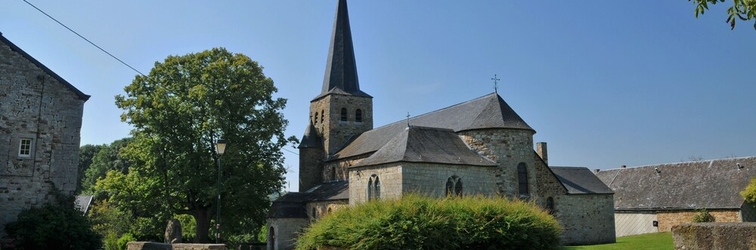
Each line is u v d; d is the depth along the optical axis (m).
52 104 28.22
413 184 30.11
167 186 38.38
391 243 15.69
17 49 27.73
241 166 39.00
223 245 21.20
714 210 45.84
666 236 43.09
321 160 51.66
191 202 39.91
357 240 15.89
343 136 51.78
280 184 41.75
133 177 40.28
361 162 34.25
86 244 26.47
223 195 37.84
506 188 33.97
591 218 41.31
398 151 31.30
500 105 36.31
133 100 38.22
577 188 41.69
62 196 27.47
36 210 26.28
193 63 39.19
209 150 38.25
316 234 17.09
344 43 55.16
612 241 41.47
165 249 22.25
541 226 17.52
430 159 31.08
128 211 44.75
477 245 16.77
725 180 47.31
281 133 41.91
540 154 49.66
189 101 37.91
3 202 26.39
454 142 34.69
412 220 16.00
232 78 39.06
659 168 54.72
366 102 53.66
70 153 28.25
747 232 7.61
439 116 42.44
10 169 26.75
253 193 38.53
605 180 59.22
